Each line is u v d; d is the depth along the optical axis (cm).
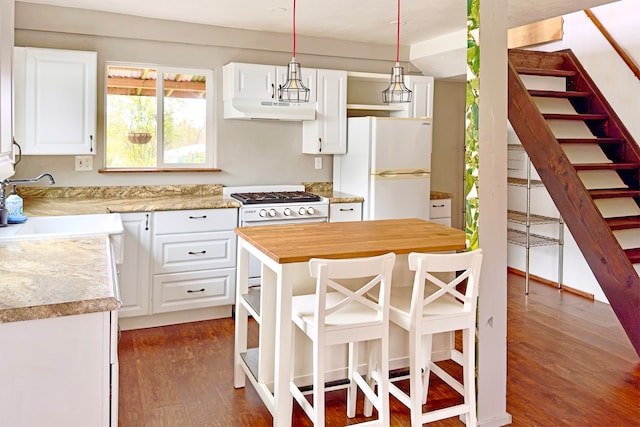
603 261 348
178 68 461
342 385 272
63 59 384
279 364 240
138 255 391
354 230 304
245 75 448
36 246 233
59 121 387
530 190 530
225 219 418
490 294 263
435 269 238
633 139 426
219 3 389
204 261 414
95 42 424
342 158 510
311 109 476
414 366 240
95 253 220
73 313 152
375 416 277
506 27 259
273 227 312
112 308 157
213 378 318
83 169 430
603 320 422
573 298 482
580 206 354
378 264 229
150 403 285
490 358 264
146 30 434
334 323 229
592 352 358
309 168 520
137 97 454
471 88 257
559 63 478
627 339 381
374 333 234
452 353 302
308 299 264
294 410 283
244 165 490
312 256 239
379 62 537
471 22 255
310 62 505
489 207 260
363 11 405
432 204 518
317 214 453
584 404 288
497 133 261
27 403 152
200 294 415
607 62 452
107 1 389
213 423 266
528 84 513
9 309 145
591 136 450
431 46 510
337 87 489
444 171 588
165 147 466
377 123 462
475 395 262
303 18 428
